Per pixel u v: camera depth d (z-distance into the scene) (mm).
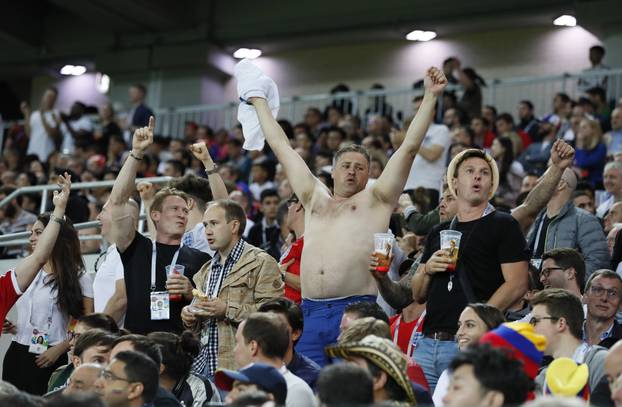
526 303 13898
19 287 14086
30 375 14992
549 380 10094
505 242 12039
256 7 41562
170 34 42531
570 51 37500
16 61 46000
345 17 39875
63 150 34812
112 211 14461
